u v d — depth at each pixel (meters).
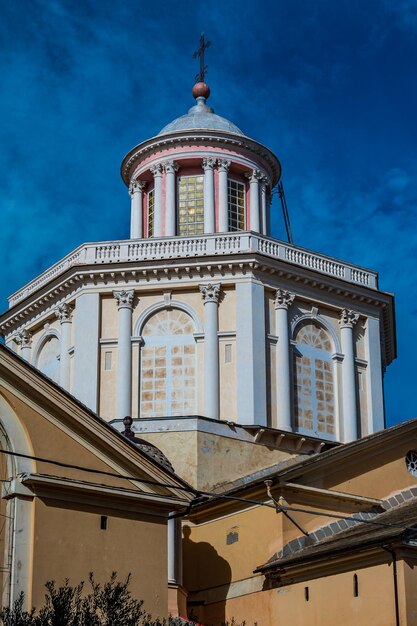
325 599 35.75
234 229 55.44
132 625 26.75
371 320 54.19
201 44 61.12
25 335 55.00
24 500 31.27
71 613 26.52
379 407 52.91
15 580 30.41
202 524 42.06
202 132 55.28
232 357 50.28
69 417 32.38
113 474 31.05
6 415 31.77
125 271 51.38
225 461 47.31
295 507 39.47
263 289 51.25
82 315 51.44
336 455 40.81
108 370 50.78
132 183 56.91
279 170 57.81
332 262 53.66
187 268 51.12
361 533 37.28
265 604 37.97
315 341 52.41
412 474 43.16
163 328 51.19
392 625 33.34
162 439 46.97
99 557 31.86
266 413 49.47
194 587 41.16
